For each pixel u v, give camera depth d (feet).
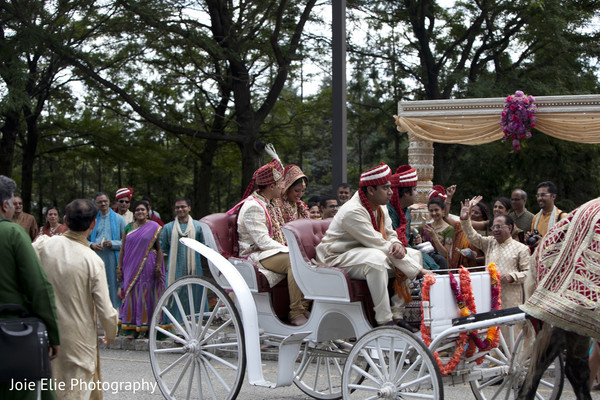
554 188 27.09
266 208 21.80
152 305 32.22
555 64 68.18
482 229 27.78
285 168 23.12
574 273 16.15
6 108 45.42
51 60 58.54
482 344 17.65
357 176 99.45
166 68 64.54
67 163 92.63
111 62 60.59
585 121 29.81
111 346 32.17
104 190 109.19
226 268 19.90
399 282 18.53
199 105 70.18
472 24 71.82
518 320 17.40
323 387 23.84
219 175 101.14
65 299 15.81
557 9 61.52
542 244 17.20
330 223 20.29
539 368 16.57
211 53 54.54
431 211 27.20
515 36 70.79
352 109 78.79
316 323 19.20
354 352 17.51
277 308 20.95
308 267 19.12
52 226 37.47
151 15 50.88
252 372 18.88
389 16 71.20
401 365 16.52
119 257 33.42
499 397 22.80
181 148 80.69
